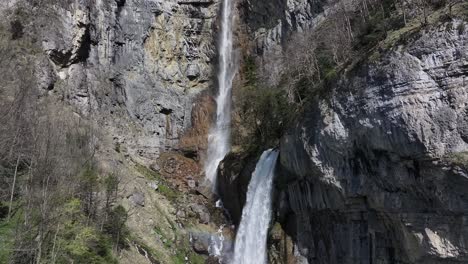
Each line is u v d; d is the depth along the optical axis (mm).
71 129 48438
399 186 31781
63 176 38844
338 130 35562
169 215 52531
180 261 47438
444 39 28906
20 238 32844
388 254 34469
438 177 28734
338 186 36625
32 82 48781
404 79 30391
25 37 53969
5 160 39625
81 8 58906
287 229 44625
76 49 58250
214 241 51531
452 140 28031
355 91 34062
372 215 35656
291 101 52438
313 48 51969
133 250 43781
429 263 30844
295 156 41562
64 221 37688
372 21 42469
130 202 49250
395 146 30984
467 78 27781
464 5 29844
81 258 37875
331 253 39938
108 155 52969
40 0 56031
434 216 29812
